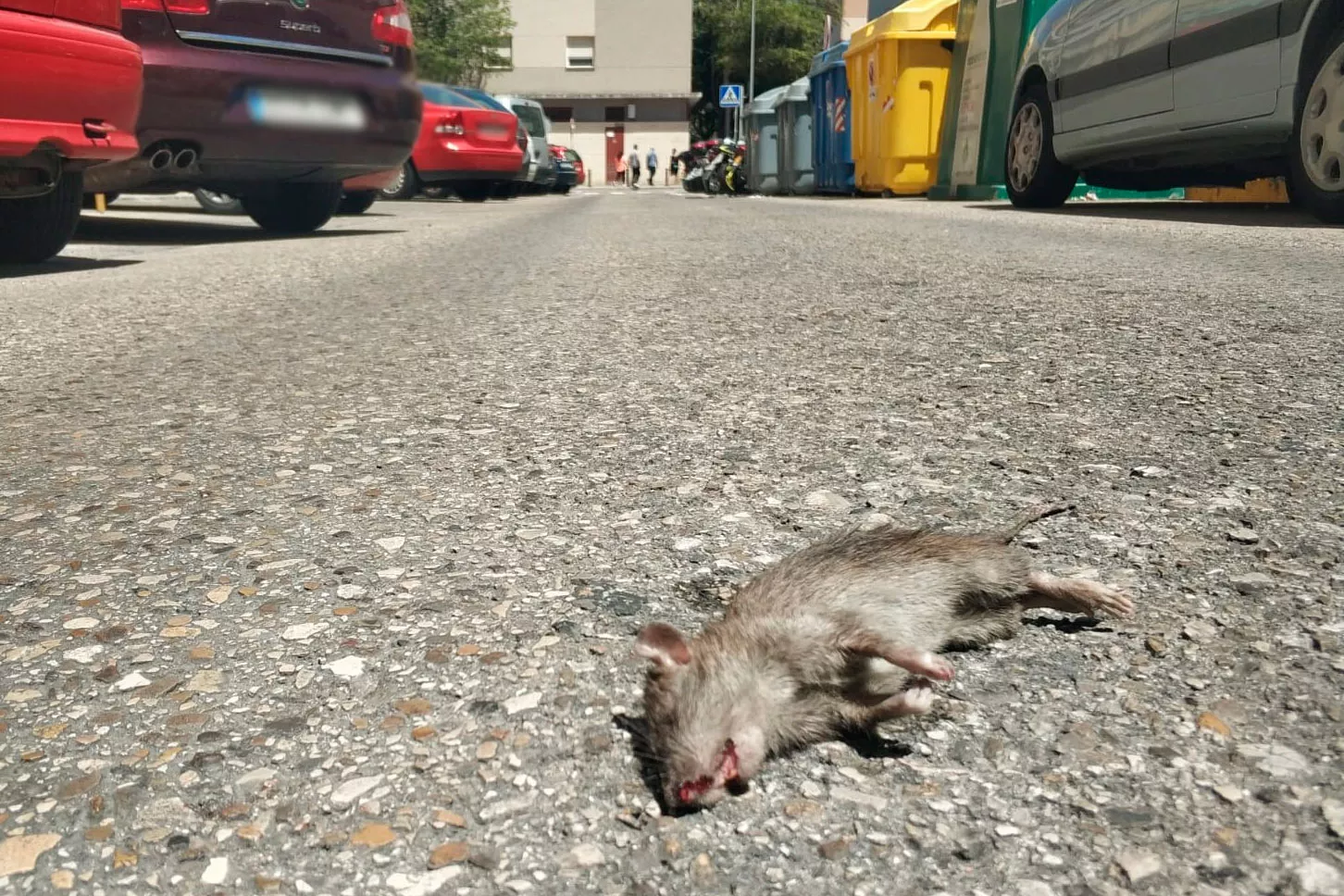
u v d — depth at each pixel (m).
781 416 3.72
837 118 24.86
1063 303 5.76
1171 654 1.99
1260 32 9.13
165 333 5.70
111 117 7.60
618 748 1.77
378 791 1.67
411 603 2.31
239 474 3.24
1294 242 8.12
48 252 8.92
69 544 2.70
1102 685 1.90
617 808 1.62
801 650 1.87
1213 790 1.60
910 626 2.08
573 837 1.56
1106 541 2.52
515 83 61.88
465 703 1.91
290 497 3.02
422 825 1.59
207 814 1.62
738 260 8.55
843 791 1.65
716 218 14.41
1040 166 13.51
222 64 9.69
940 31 20.48
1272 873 1.43
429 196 24.95
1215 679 1.89
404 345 5.22
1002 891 1.42
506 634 2.16
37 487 3.16
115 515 2.90
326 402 4.12
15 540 2.74
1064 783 1.63
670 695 1.80
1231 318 5.06
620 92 62.38
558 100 62.75
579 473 3.17
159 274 8.36
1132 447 3.20
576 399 4.06
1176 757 1.68
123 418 3.93
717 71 71.75
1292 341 4.51
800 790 1.65
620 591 2.36
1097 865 1.46
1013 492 2.88
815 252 9.01
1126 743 1.72
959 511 2.77
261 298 6.96
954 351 4.65
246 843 1.56
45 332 5.79
